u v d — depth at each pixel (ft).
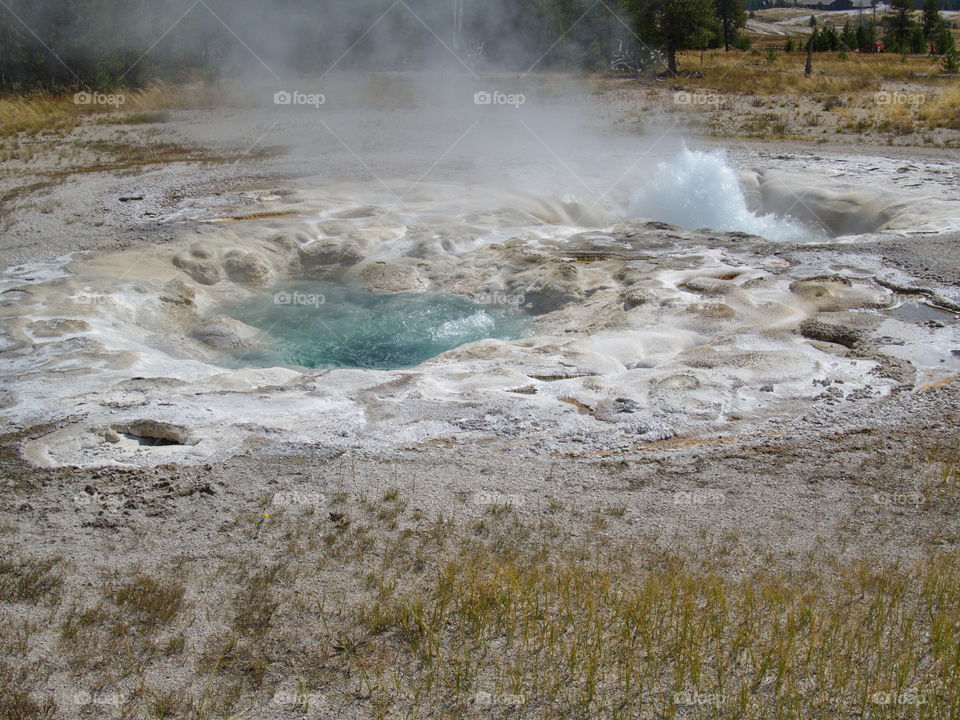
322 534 14.56
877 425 18.26
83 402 19.43
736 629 12.08
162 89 79.00
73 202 39.93
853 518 14.97
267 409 19.19
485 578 13.21
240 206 39.01
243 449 17.47
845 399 19.36
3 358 22.03
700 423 18.34
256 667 11.46
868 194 39.32
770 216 41.27
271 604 12.72
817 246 31.35
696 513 15.14
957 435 17.78
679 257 30.63
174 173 47.03
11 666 11.47
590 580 13.20
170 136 59.88
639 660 11.55
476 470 16.62
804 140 55.62
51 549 14.21
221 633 12.14
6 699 10.88
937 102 68.95
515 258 31.07
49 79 77.25
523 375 20.68
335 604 12.73
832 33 139.54
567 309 27.07
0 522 15.01
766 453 17.19
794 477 16.26
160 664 11.55
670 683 11.14
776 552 13.98
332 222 35.65
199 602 12.80
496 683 11.16
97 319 24.97
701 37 91.76
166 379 20.71
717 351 21.85
